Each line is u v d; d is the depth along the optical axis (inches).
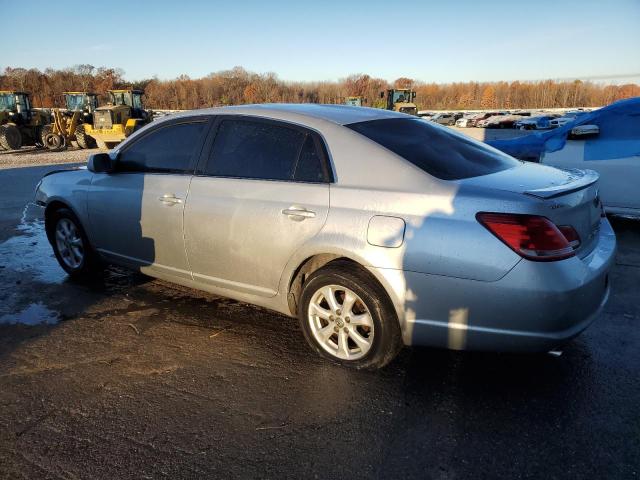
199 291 173.3
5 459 92.4
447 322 104.6
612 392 110.3
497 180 110.3
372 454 92.6
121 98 984.3
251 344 135.0
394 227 106.9
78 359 128.0
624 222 257.1
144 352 131.2
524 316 98.3
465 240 100.4
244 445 95.3
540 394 109.9
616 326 141.9
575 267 99.4
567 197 104.0
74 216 177.2
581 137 250.8
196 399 110.0
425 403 107.3
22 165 620.4
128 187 156.3
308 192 119.6
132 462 91.3
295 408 106.3
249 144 133.6
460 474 87.7
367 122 127.1
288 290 126.8
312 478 87.1
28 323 149.4
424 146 122.0
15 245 237.5
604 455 91.4
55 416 104.8
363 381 115.6
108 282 183.3
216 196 134.9
